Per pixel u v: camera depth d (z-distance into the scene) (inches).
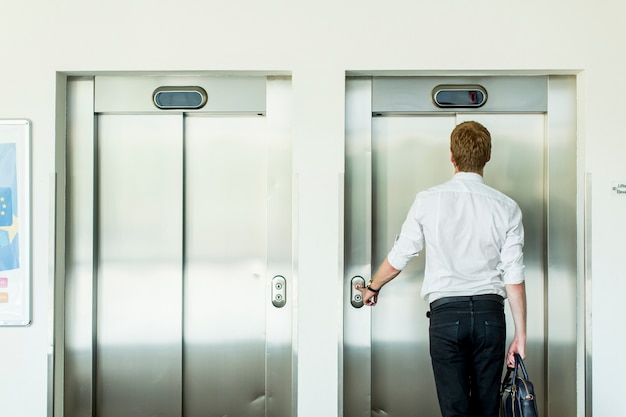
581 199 123.4
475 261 103.3
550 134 125.7
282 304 126.6
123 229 129.6
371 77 126.8
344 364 125.6
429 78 127.3
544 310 127.2
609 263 121.3
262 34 122.4
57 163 124.5
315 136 122.1
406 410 128.6
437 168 128.8
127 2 123.0
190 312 130.0
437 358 103.7
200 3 122.9
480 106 126.9
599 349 121.3
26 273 122.5
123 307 129.3
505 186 128.1
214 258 130.2
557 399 125.0
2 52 123.1
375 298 113.4
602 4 121.1
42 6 123.0
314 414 121.7
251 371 129.9
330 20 122.0
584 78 122.0
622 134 121.3
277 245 126.6
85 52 123.1
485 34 121.5
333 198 122.1
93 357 128.1
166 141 129.8
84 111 128.0
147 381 129.6
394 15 121.6
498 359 102.6
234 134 130.4
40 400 122.7
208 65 123.0
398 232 128.3
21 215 122.7
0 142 122.7
